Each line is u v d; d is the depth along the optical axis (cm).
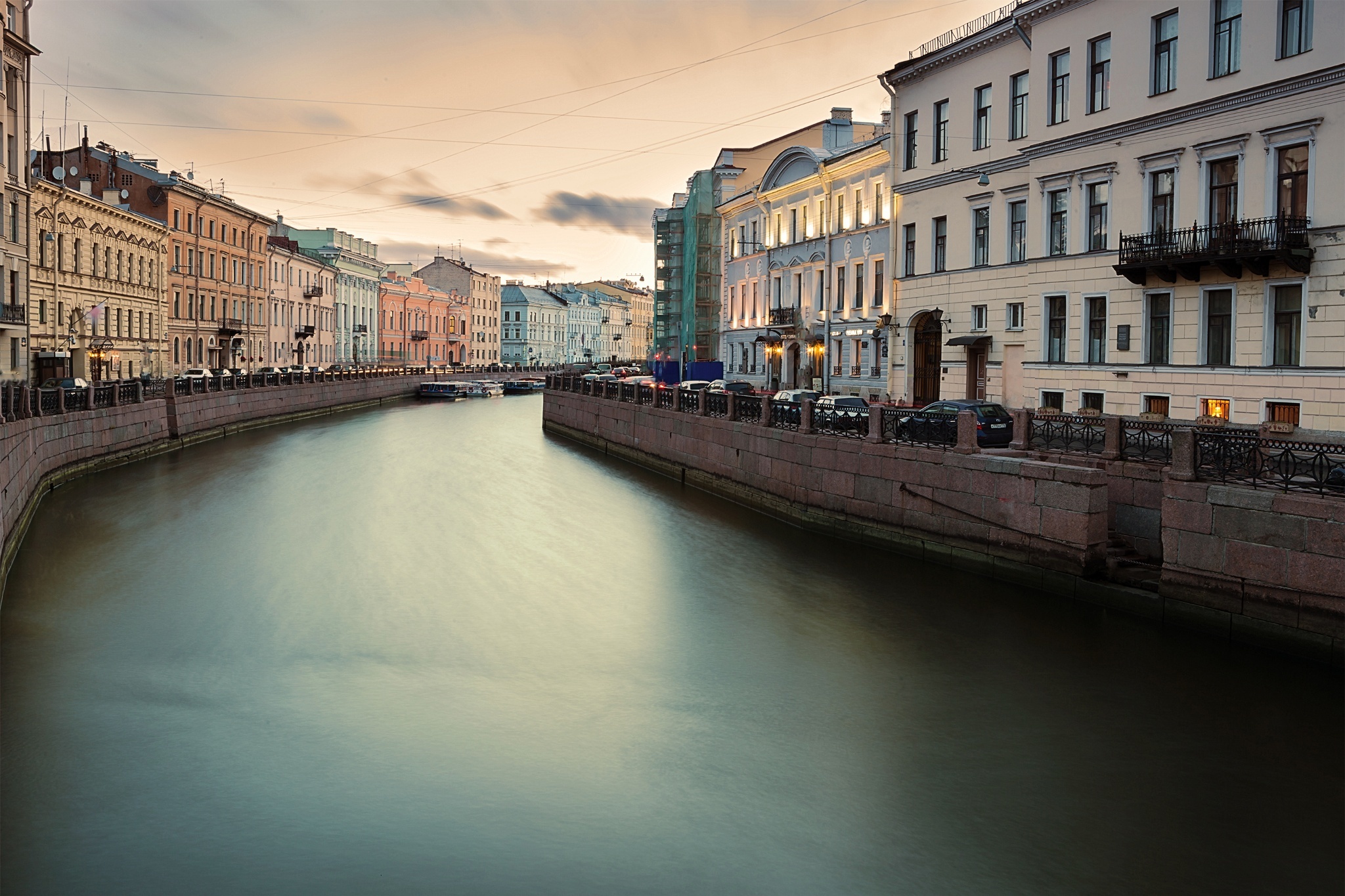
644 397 3528
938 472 1819
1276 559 1244
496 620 1461
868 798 914
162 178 5434
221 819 851
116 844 805
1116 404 2556
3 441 1698
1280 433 1844
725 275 5691
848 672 1251
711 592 1633
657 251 7812
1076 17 2658
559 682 1206
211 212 5991
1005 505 1675
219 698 1123
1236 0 2217
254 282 6662
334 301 8231
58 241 4203
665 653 1321
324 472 3048
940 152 3375
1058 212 2777
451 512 2373
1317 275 2052
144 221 5059
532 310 12550
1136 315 2492
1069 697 1159
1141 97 2453
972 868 797
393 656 1284
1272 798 916
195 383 3925
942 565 1802
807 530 2183
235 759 967
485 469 3262
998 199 3055
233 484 2714
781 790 927
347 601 1538
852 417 2091
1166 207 2419
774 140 5744
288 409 5112
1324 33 2017
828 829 856
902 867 797
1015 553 1658
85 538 1945
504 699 1145
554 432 4769
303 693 1148
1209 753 1009
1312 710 1104
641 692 1179
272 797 891
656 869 786
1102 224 2612
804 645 1359
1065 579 1559
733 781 945
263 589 1587
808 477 2203
